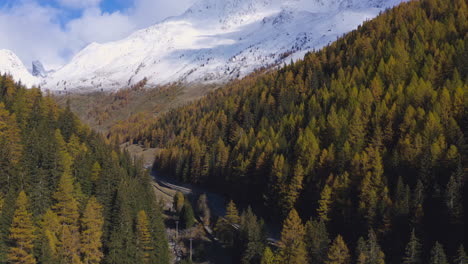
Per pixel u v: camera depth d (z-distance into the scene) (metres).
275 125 137.62
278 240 91.75
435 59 126.69
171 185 149.25
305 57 192.88
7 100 112.50
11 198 75.44
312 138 109.00
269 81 187.75
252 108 163.38
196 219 111.19
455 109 98.12
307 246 78.12
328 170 99.44
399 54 138.25
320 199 92.50
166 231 104.19
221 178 133.62
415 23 160.88
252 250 82.12
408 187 79.06
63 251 74.31
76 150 105.44
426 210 78.12
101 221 81.62
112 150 126.44
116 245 80.69
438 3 174.62
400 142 93.38
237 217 102.25
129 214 85.19
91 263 78.25
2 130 94.25
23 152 89.88
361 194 84.81
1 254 70.88
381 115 108.44
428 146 87.81
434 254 66.12
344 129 107.62
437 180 81.56
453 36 138.75
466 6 158.88
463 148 84.50
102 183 90.31
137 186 100.06
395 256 75.19
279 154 114.25
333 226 88.75
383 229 78.00
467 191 75.62
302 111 134.62
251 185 117.62
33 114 113.88
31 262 71.06
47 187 84.50
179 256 94.50
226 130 162.00
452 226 72.81
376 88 122.38
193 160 147.38
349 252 80.31
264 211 109.19
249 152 124.25
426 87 110.25
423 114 100.00
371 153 93.88
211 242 98.75
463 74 116.25
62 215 80.19
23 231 72.25
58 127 117.56
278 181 102.88
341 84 138.00
